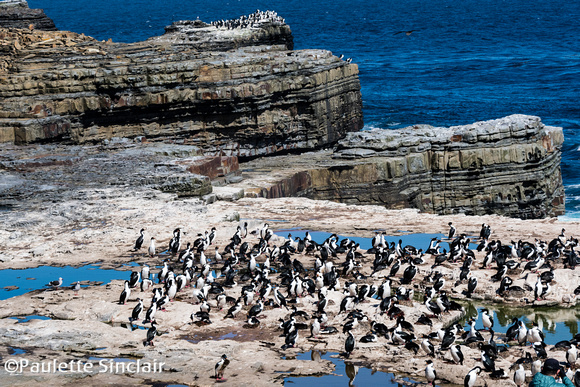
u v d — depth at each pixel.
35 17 119.06
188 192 66.12
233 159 81.62
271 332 33.53
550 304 38.47
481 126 89.81
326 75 107.12
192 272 40.88
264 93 99.25
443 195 89.62
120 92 94.81
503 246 45.19
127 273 44.31
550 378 22.44
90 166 73.44
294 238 53.62
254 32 118.19
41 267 45.91
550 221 60.41
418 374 29.05
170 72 96.19
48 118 87.19
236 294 38.50
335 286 38.81
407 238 54.28
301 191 86.81
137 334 32.69
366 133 94.94
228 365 29.42
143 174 69.00
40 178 68.81
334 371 29.31
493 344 29.84
